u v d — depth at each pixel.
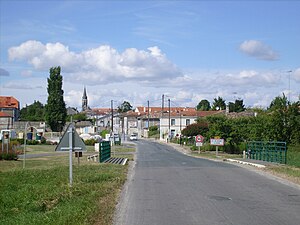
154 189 15.68
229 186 16.50
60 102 98.25
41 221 9.14
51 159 38.50
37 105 151.50
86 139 75.38
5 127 107.00
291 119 39.22
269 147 30.56
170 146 72.94
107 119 155.50
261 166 26.06
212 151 53.50
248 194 14.24
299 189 15.73
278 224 9.42
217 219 9.95
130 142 91.75
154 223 9.54
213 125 50.75
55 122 97.50
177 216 10.35
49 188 14.52
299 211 11.08
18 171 22.33
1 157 36.78
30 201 12.01
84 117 143.62
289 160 29.53
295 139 38.94
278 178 19.72
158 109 162.12
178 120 110.00
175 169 24.97
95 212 10.23
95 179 17.88
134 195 14.12
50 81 98.12
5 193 13.73
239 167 26.62
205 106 155.75
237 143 49.19
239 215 10.46
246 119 51.34
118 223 9.56
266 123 40.31
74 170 22.59
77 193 13.48
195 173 22.17
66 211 10.18
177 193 14.53
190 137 72.56
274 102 43.12
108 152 37.06
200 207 11.63
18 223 9.07
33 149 59.16
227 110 96.06
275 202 12.55
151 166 27.67
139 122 138.00
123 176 19.84
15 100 137.25
